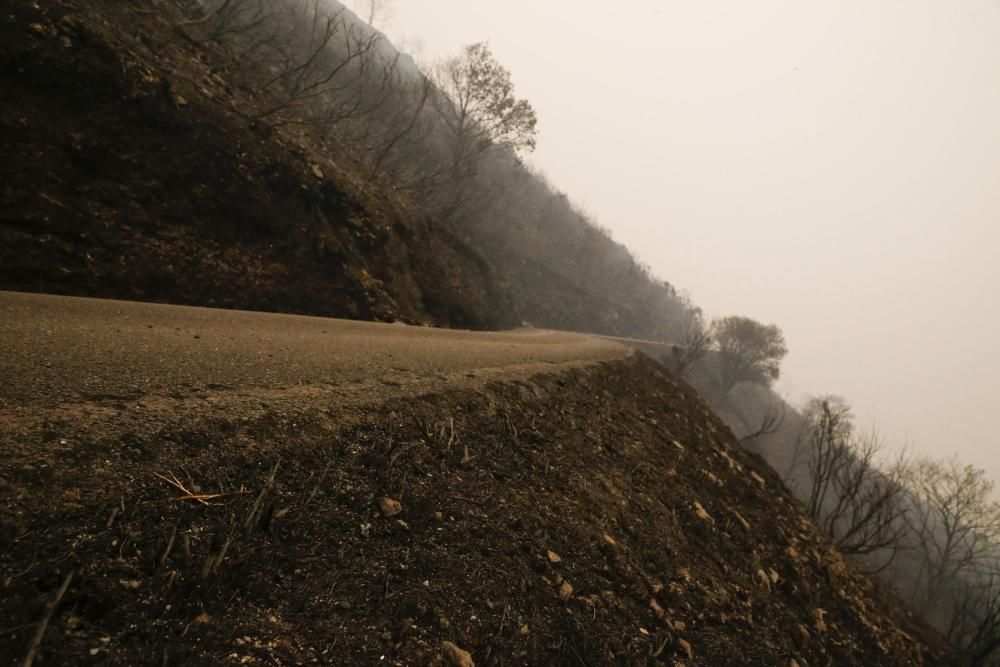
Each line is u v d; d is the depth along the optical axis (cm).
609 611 280
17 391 229
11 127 622
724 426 1531
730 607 374
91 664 134
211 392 293
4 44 641
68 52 718
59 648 133
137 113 795
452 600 222
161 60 955
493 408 448
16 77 647
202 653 150
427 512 267
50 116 672
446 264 1911
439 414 381
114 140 747
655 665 264
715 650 310
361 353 551
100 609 148
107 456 196
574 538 323
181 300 748
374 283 1229
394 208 1622
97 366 298
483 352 805
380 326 1002
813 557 652
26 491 164
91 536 163
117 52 802
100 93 747
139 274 699
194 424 239
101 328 413
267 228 967
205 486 205
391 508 253
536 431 455
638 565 342
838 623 516
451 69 2641
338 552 213
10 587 138
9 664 123
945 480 2053
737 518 579
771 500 788
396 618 199
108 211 702
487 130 2744
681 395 1413
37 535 154
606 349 1543
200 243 823
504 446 394
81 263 633
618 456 526
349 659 173
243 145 997
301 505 223
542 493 356
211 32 1428
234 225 903
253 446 240
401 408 357
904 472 1878
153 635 149
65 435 198
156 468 202
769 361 4384
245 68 1468
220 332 522
